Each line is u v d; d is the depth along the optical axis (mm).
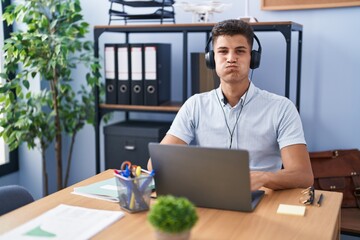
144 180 1188
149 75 2352
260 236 1028
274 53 2428
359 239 2342
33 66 2340
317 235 1034
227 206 1186
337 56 2303
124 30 2291
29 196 1463
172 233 905
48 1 2389
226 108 1717
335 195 1338
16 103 2406
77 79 2852
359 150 2281
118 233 1047
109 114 2795
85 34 2795
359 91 2285
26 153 2787
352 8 2236
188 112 1777
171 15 2438
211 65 1732
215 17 2484
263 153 1667
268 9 2361
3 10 2604
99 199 1302
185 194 1214
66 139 2951
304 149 1556
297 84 2311
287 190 1390
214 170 1154
